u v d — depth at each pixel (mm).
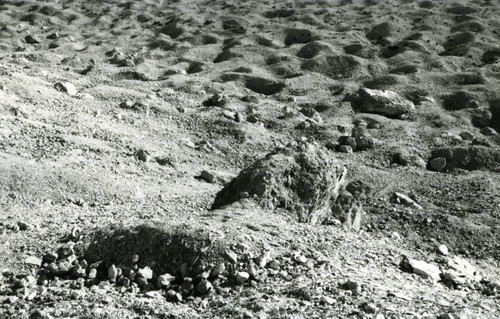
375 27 49062
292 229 10641
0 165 14859
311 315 7254
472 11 54719
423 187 20047
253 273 8867
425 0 59594
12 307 7844
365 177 20750
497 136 27188
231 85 33969
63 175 15289
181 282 8867
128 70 35250
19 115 20438
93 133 20594
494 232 15750
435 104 32344
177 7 62781
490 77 36500
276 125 26641
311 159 12758
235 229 9805
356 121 28562
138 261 9172
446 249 13273
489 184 20141
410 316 7301
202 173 19031
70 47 44781
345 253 10398
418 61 40281
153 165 19141
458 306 8312
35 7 58906
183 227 9555
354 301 7906
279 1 65312
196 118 25703
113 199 15000
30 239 10484
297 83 35500
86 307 7762
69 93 25484
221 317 7367
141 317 7457
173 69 37812
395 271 10273
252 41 45969
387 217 16234
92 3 63844
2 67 26891
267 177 12125
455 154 23719
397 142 25906
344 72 38812
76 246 9797
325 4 62344
